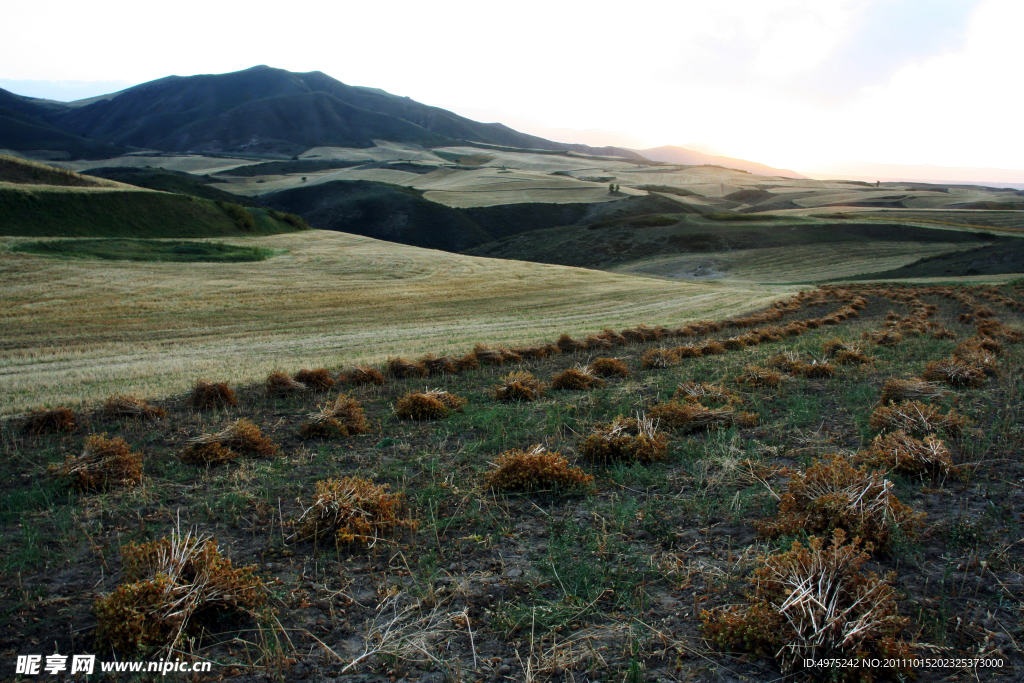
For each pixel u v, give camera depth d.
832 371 12.91
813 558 4.08
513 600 4.52
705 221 104.56
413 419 10.36
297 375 13.91
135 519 6.22
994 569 4.61
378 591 4.72
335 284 41.44
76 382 14.51
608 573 4.81
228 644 4.14
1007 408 8.88
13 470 8.14
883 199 168.62
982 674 3.52
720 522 5.74
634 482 6.95
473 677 3.71
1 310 27.02
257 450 8.50
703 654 3.83
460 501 6.51
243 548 5.54
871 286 48.81
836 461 5.97
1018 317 24.84
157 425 10.49
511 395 11.97
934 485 6.34
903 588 4.44
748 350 18.34
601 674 3.68
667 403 9.84
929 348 16.00
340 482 6.19
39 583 4.92
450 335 23.70
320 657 3.97
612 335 21.12
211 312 29.69
